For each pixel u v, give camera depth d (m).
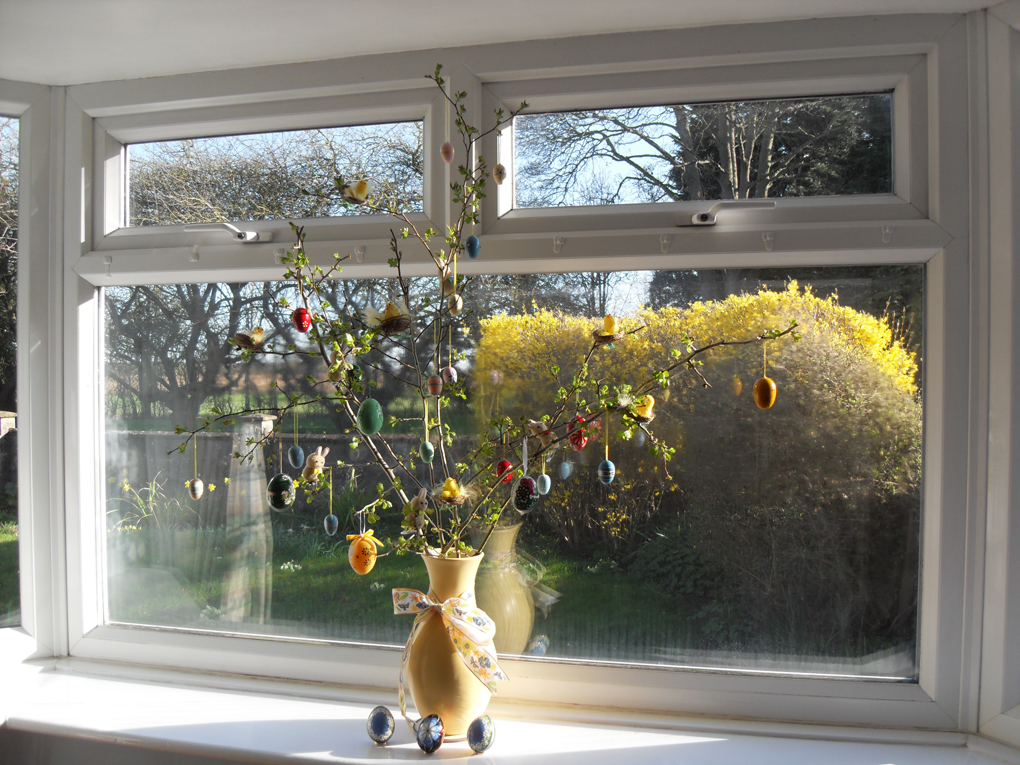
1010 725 1.00
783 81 1.09
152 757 1.09
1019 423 1.00
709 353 1.13
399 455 1.21
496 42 1.14
